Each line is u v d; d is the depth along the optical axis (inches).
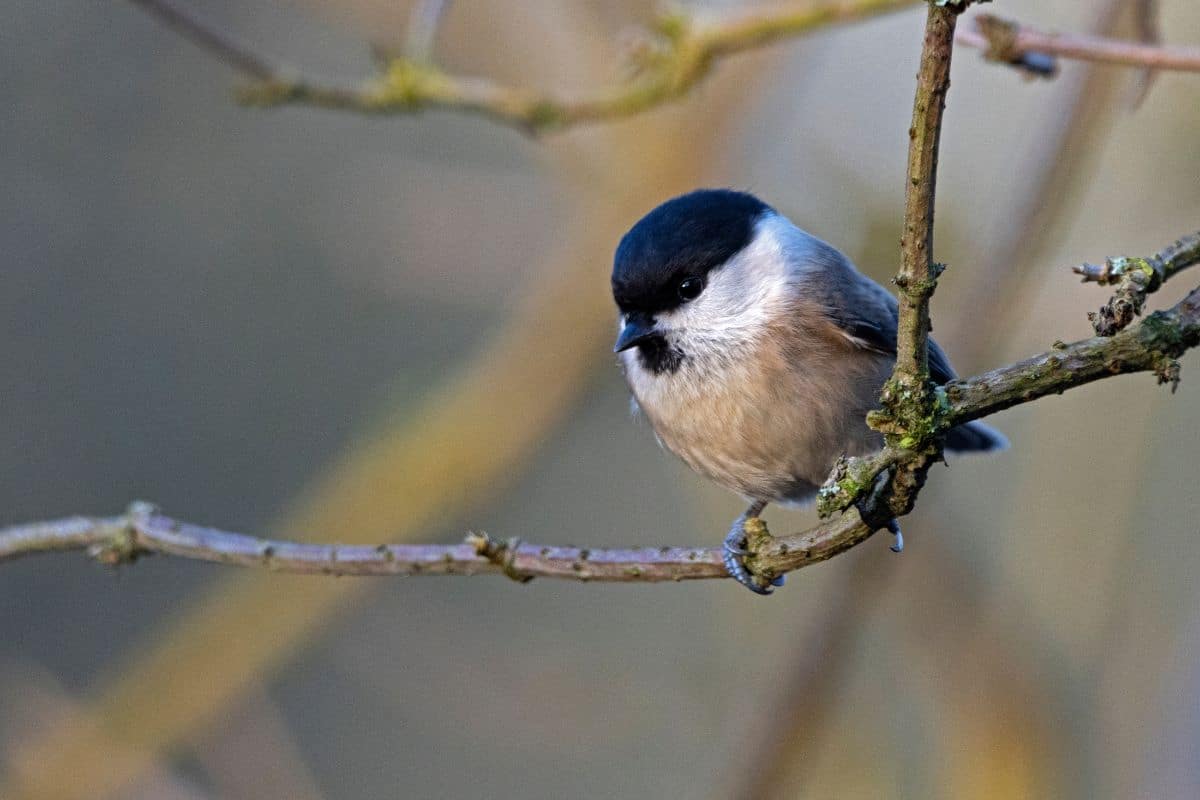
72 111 529.3
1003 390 177.5
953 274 411.8
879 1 311.3
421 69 327.6
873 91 441.1
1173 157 400.8
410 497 418.6
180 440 544.7
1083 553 392.5
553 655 477.4
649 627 498.9
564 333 427.5
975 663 370.9
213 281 551.8
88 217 537.0
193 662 406.0
